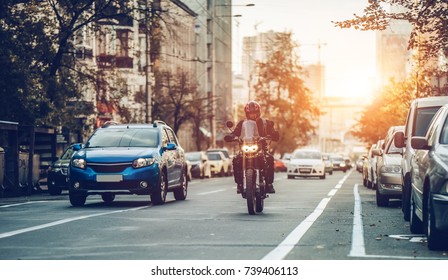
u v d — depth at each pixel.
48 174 50.53
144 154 33.91
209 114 121.38
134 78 104.12
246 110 28.52
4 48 56.59
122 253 17.16
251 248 18.06
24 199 42.94
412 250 18.19
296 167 85.81
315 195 44.41
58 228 22.62
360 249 18.03
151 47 83.06
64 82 61.66
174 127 107.31
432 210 18.11
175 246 18.39
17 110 56.91
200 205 33.91
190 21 146.50
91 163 33.47
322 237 20.50
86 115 64.69
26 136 51.78
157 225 23.64
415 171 21.89
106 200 37.91
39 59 60.22
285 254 17.03
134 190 33.28
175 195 38.53
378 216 28.78
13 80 56.22
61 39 60.75
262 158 28.30
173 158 36.84
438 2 38.56
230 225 23.77
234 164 28.47
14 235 20.75
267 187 29.00
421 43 40.72
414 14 39.09
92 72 65.19
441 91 49.12
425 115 29.39
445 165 18.17
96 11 62.34
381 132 93.62
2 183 46.22
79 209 31.31
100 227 22.94
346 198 41.22
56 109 59.22
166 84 108.38
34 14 60.66
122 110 67.31
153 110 103.50
